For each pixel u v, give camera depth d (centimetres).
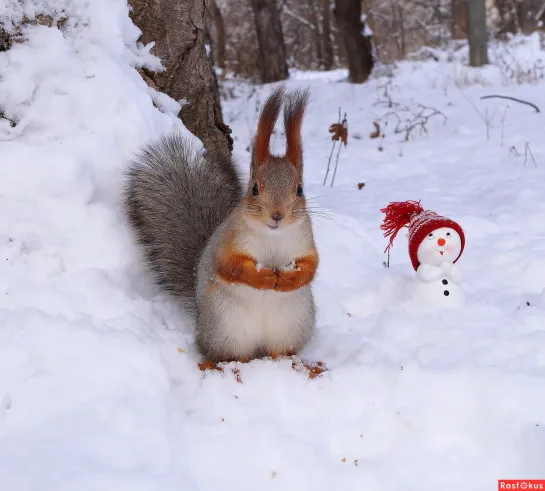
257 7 470
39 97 119
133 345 104
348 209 163
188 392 105
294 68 644
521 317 119
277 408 103
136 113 123
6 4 121
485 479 96
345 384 106
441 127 257
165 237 120
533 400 102
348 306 126
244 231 105
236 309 108
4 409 98
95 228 115
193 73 137
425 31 889
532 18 684
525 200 163
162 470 94
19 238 113
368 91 355
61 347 103
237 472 96
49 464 92
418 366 106
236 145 231
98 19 127
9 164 114
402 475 96
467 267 137
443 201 168
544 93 299
